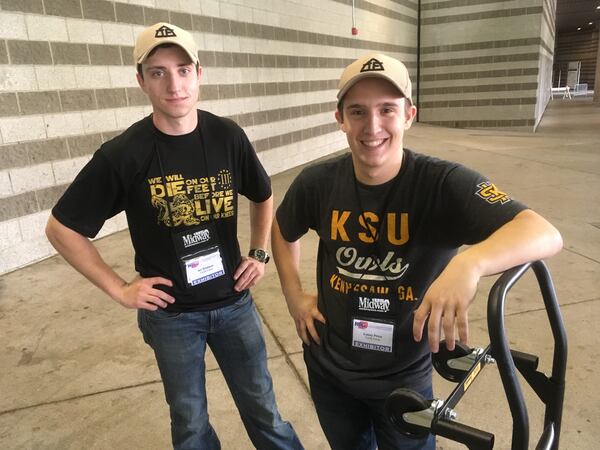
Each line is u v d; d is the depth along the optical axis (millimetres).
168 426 1884
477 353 1001
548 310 1043
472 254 791
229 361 1433
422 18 11812
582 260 3359
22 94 3482
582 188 5340
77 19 3834
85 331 2615
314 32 7586
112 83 4195
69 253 1232
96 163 1202
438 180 975
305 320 1209
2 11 3309
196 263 1302
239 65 5867
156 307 1275
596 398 1932
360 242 1050
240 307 1389
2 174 3406
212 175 1290
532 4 10453
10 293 3117
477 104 11594
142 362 2318
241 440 1811
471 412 1893
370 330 1061
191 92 1205
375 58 942
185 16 4941
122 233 4355
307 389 2090
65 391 2107
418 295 1028
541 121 13195
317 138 8078
